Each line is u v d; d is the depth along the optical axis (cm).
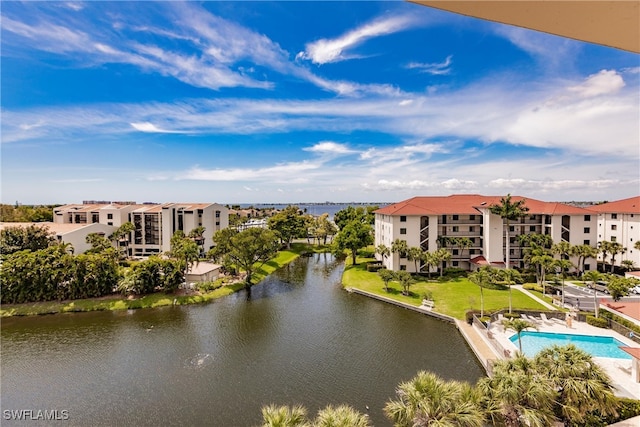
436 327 2991
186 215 6662
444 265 5000
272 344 2711
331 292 4269
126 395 2036
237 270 5084
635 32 218
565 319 2895
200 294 4034
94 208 6825
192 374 2262
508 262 4428
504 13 211
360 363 2370
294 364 2377
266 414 1335
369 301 3825
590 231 4659
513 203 4638
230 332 2977
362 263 5806
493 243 4741
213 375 2245
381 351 2542
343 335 2858
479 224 4991
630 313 2577
